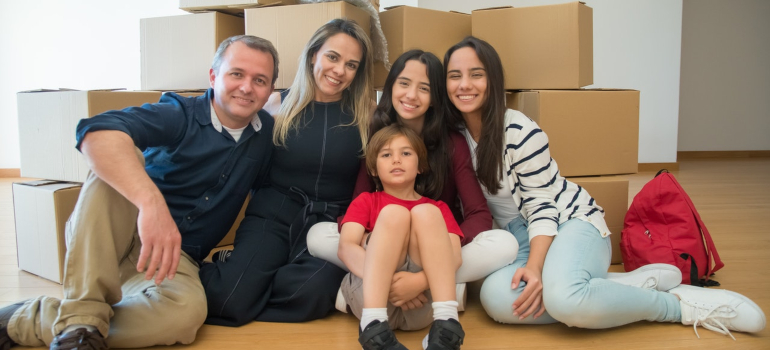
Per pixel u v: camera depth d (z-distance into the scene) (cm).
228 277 146
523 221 165
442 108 163
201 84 219
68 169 185
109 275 120
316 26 194
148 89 229
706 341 136
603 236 153
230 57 142
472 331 143
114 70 438
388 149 147
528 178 155
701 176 476
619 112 204
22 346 129
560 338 138
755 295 169
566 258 141
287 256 162
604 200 198
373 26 206
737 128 637
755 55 631
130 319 127
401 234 127
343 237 142
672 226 182
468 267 146
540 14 202
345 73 162
